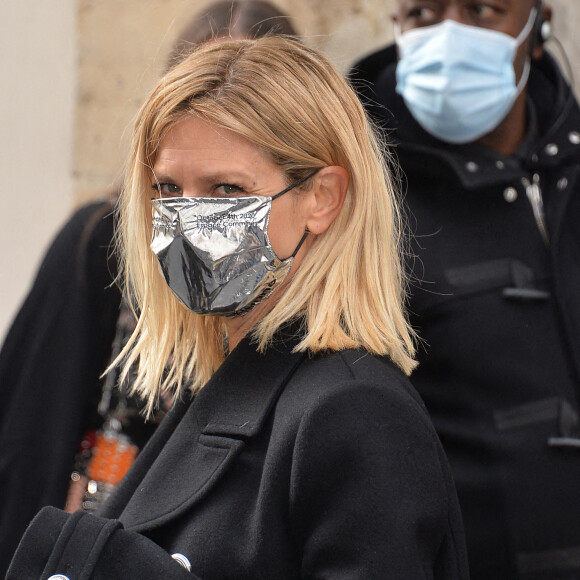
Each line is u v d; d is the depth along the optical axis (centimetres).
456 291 595
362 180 404
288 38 436
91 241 614
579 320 594
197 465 391
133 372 592
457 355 586
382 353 389
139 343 460
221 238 392
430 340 594
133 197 428
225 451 384
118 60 895
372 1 906
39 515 380
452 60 632
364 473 351
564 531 565
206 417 401
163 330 453
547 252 617
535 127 659
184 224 393
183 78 395
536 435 573
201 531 373
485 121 641
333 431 355
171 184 404
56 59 906
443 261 605
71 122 904
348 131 403
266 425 383
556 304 601
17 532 589
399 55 673
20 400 602
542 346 589
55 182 909
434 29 639
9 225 916
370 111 663
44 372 605
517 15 644
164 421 456
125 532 370
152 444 452
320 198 404
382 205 411
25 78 911
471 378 584
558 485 568
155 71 738
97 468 600
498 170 627
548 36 673
